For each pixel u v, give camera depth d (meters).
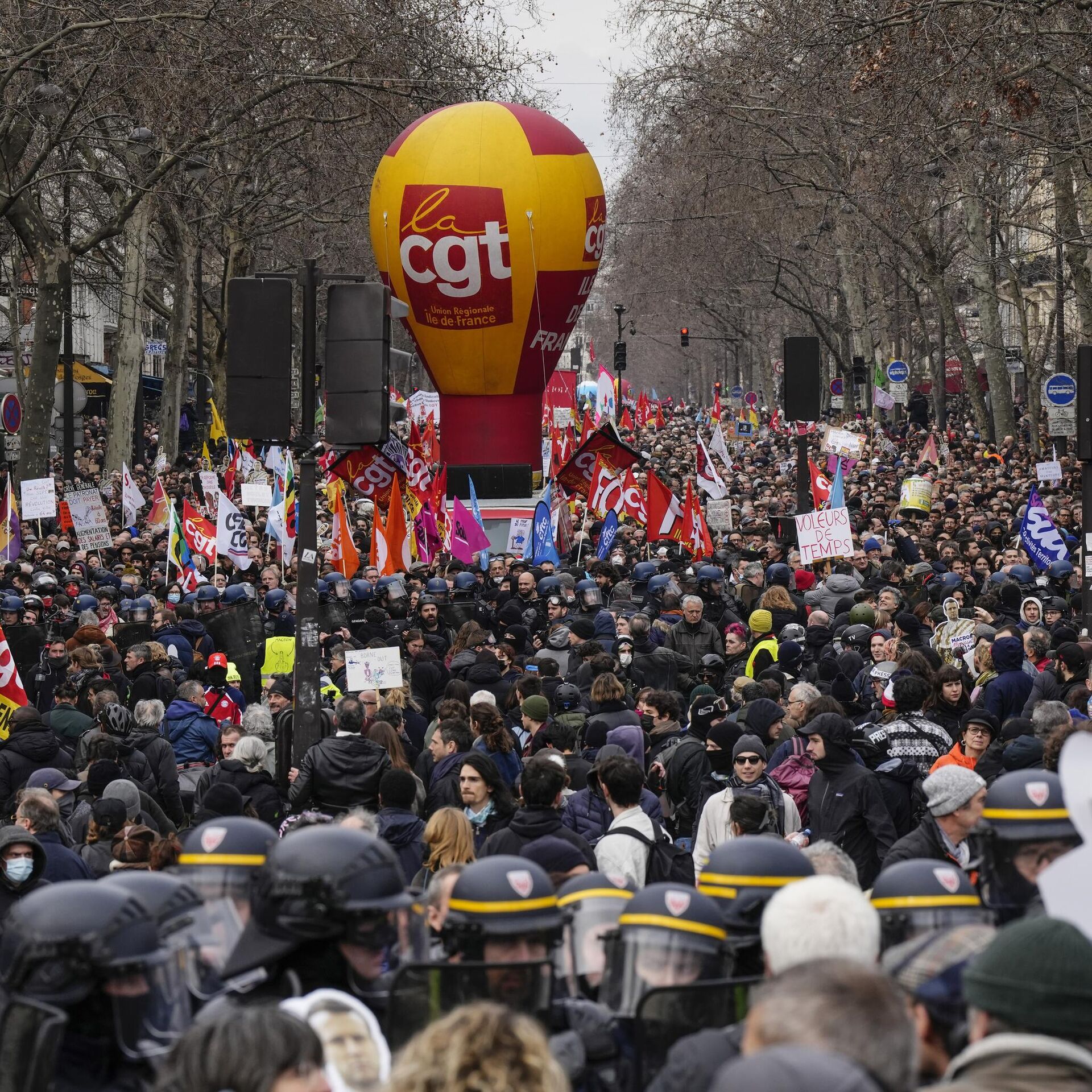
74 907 7.96
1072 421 73.12
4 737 24.44
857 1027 5.82
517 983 8.60
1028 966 6.54
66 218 72.88
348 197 100.00
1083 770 6.86
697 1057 7.89
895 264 116.44
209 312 118.12
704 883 9.63
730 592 43.34
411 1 72.00
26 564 46.31
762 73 84.94
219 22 56.88
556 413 113.12
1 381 87.00
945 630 31.41
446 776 21.25
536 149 59.59
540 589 39.97
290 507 48.94
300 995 8.52
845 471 83.88
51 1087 7.68
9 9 59.47
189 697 27.34
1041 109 55.81
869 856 18.28
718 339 179.50
